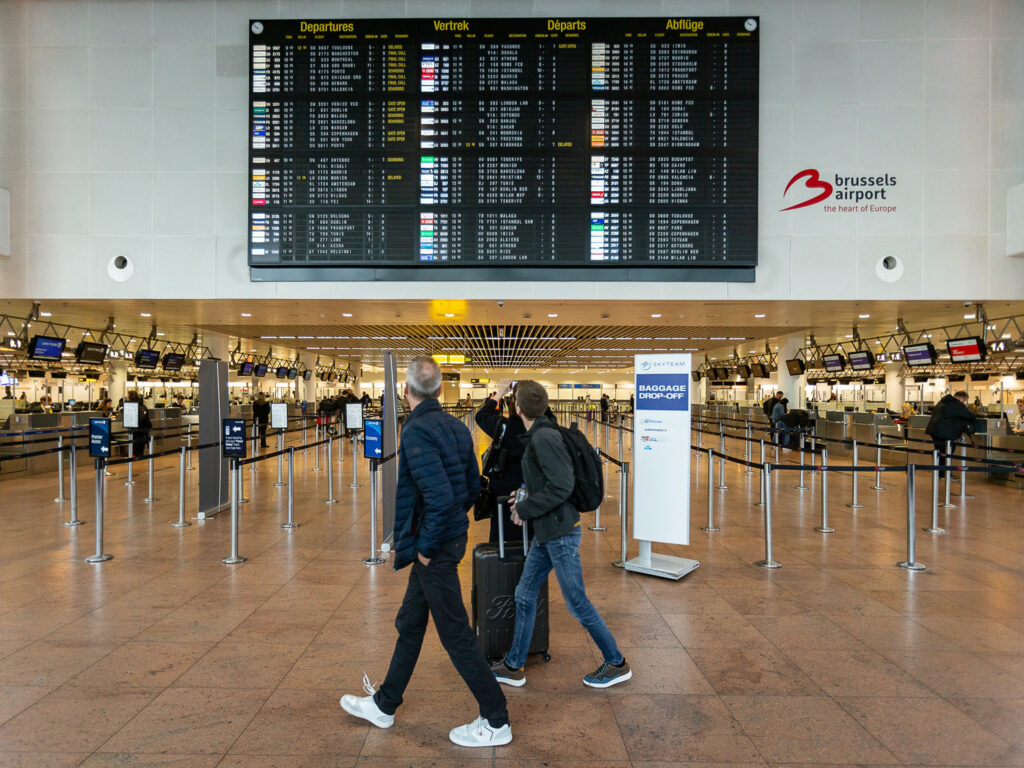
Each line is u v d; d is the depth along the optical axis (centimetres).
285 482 1009
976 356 1223
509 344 2264
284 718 278
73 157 920
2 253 895
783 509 788
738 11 906
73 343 1909
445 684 313
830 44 909
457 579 258
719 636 372
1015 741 259
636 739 262
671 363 491
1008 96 902
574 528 300
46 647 354
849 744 257
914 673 324
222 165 919
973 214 902
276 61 860
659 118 855
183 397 3150
